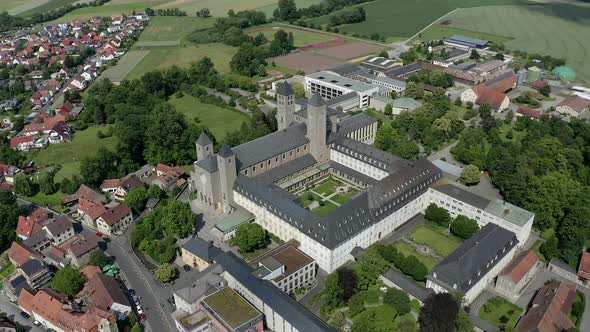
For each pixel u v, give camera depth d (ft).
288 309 549.13
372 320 556.51
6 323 589.73
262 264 633.20
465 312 582.76
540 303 595.06
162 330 595.47
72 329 572.92
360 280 627.46
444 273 607.37
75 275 641.81
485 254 633.61
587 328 585.22
